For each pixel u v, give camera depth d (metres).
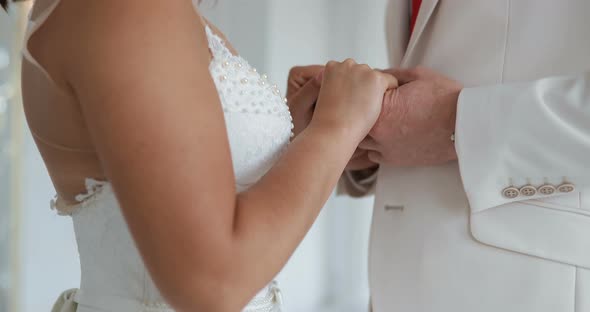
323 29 3.91
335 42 3.99
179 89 0.68
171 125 0.66
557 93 1.13
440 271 1.30
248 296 0.73
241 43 3.49
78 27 0.70
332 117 0.95
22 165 2.65
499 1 1.28
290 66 3.75
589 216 1.15
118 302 0.90
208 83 0.72
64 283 2.78
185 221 0.67
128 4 0.68
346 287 4.14
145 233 0.67
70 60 0.70
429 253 1.31
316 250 3.95
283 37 3.68
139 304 0.88
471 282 1.26
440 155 1.28
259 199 0.77
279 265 0.76
